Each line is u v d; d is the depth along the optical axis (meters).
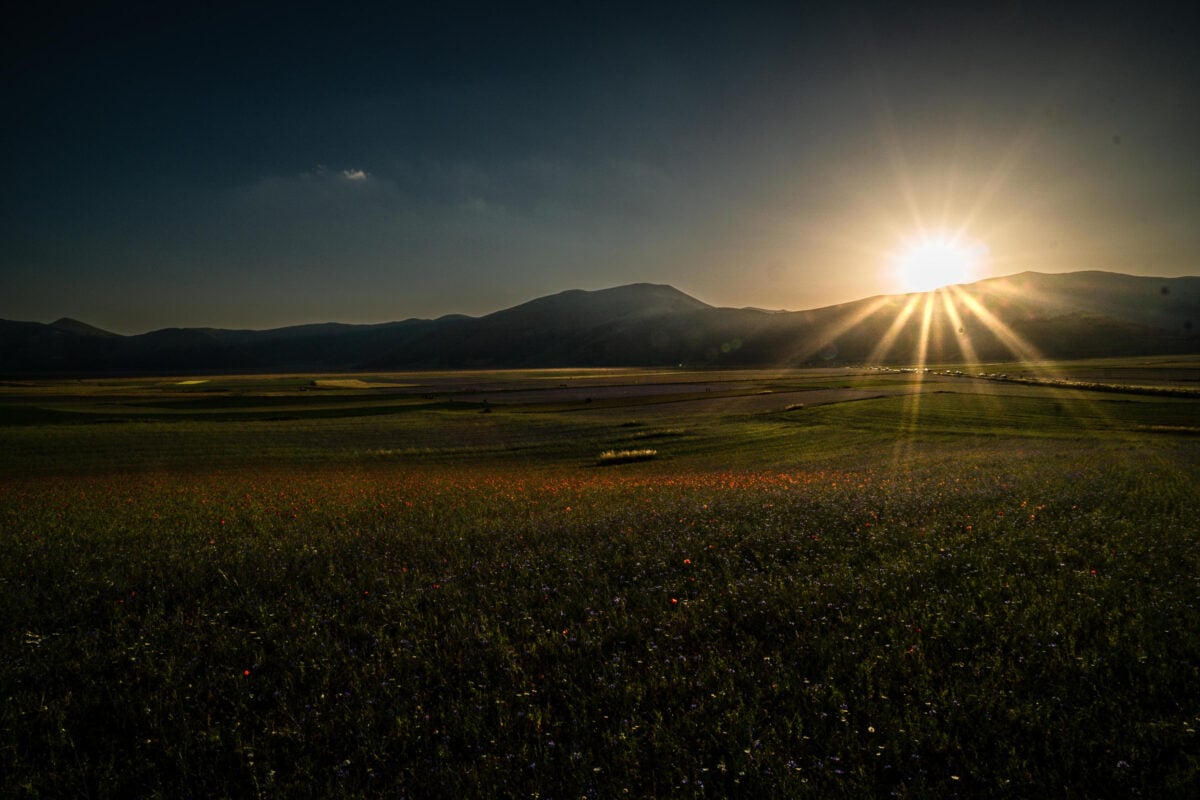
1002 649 5.60
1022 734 4.35
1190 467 21.52
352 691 5.43
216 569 9.57
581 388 143.75
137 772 4.45
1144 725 4.29
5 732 4.89
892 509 12.75
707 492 18.30
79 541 13.03
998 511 12.21
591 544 10.58
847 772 4.10
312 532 13.30
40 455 47.03
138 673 5.90
